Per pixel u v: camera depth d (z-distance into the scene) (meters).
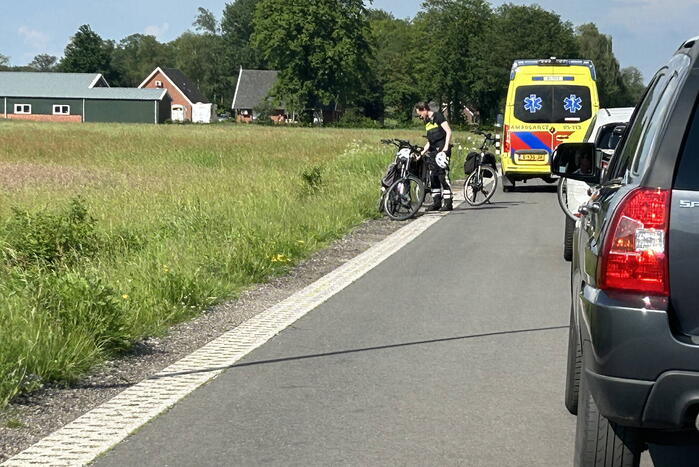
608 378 4.50
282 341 9.17
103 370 8.02
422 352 8.72
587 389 4.81
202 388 7.50
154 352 8.71
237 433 6.40
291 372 8.00
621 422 4.54
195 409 6.94
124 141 55.72
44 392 7.35
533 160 29.52
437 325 9.91
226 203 19.31
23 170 32.56
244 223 16.28
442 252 15.49
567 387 6.49
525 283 12.55
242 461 5.87
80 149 48.00
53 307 9.03
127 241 14.40
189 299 10.71
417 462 5.85
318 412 6.88
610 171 6.10
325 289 12.12
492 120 145.88
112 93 151.88
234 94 193.38
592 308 4.59
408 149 21.58
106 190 23.97
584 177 6.87
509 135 29.91
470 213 22.02
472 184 24.05
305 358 8.48
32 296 9.31
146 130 81.81
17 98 151.88
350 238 17.36
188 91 171.25
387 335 9.43
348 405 7.05
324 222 18.12
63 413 6.84
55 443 6.17
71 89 152.75
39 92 152.12
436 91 144.12
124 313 9.30
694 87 4.56
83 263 12.86
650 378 4.43
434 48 142.38
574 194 14.54
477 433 6.41
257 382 7.68
